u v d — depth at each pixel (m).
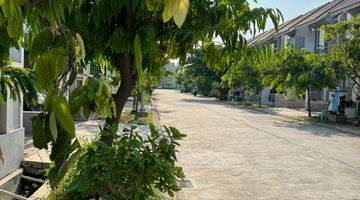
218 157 11.95
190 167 10.48
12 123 8.62
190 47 3.19
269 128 20.61
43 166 8.89
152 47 2.51
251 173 9.98
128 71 3.37
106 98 1.91
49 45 1.53
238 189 8.48
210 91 58.94
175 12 1.16
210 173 9.87
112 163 3.52
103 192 3.53
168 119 23.84
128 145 3.56
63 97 1.45
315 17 33.78
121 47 2.62
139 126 16.95
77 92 1.87
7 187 7.82
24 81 4.02
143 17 2.77
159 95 64.12
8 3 1.29
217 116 27.25
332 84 23.44
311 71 23.55
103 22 2.74
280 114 30.00
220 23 3.08
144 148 3.62
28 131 12.37
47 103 1.44
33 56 1.52
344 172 10.39
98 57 3.21
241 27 2.99
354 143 15.92
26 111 12.79
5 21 1.44
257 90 38.72
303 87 24.25
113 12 2.55
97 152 3.55
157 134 3.85
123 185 3.57
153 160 3.57
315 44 35.44
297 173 10.12
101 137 3.73
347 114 25.19
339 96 24.66
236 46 3.14
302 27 36.00
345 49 21.20
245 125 21.72
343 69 22.48
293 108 36.97
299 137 17.30
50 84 1.44
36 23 1.75
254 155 12.46
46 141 1.63
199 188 8.46
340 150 13.96
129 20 2.75
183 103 42.88
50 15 1.54
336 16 31.36
